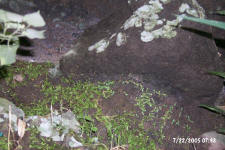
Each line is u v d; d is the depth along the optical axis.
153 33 0.75
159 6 0.78
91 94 0.77
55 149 0.59
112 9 1.26
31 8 1.30
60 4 1.32
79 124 0.68
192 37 0.75
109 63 0.79
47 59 0.97
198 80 0.76
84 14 1.28
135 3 0.81
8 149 0.54
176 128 0.74
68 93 0.77
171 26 0.75
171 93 0.78
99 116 0.72
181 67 0.75
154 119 0.74
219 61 0.79
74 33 1.17
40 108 0.71
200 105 0.75
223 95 0.82
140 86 0.78
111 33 0.85
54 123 0.64
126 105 0.75
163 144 0.71
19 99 0.74
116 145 0.67
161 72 0.76
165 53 0.74
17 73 0.82
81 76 0.82
